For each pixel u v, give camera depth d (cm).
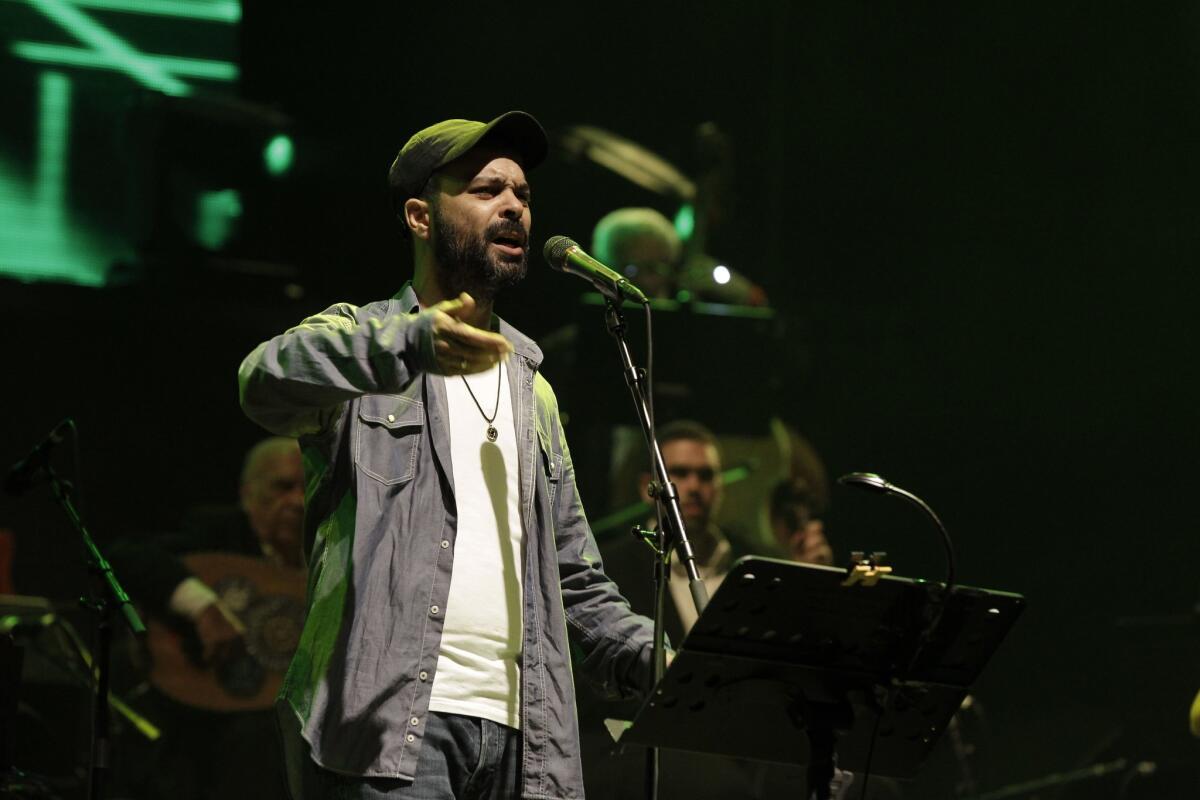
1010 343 1886
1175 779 1355
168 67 1723
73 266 1662
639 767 1071
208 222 1650
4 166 1656
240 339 1634
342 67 1778
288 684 563
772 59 1897
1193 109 1895
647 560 1212
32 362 1581
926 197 1916
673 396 1472
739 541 1381
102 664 822
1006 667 1773
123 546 1291
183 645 1264
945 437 1848
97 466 1577
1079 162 1911
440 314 512
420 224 640
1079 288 1897
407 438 586
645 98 1877
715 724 557
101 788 812
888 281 1903
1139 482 1847
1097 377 1877
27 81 1669
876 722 561
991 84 1925
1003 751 1711
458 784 559
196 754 1260
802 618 532
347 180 1728
